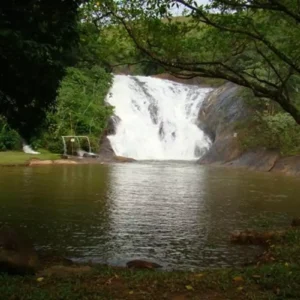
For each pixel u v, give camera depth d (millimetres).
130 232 11289
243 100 34875
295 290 5770
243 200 16172
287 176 24469
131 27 8875
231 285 6164
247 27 9070
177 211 13992
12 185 18812
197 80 46156
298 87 29891
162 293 5844
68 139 34688
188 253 9625
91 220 12484
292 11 7977
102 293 5750
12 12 6605
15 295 5539
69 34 7281
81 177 22281
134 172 25312
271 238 10281
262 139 30047
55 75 7711
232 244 10344
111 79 40781
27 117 8438
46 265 7840
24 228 11383
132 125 39125
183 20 9078
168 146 38219
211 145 35250
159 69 10211
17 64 7137
